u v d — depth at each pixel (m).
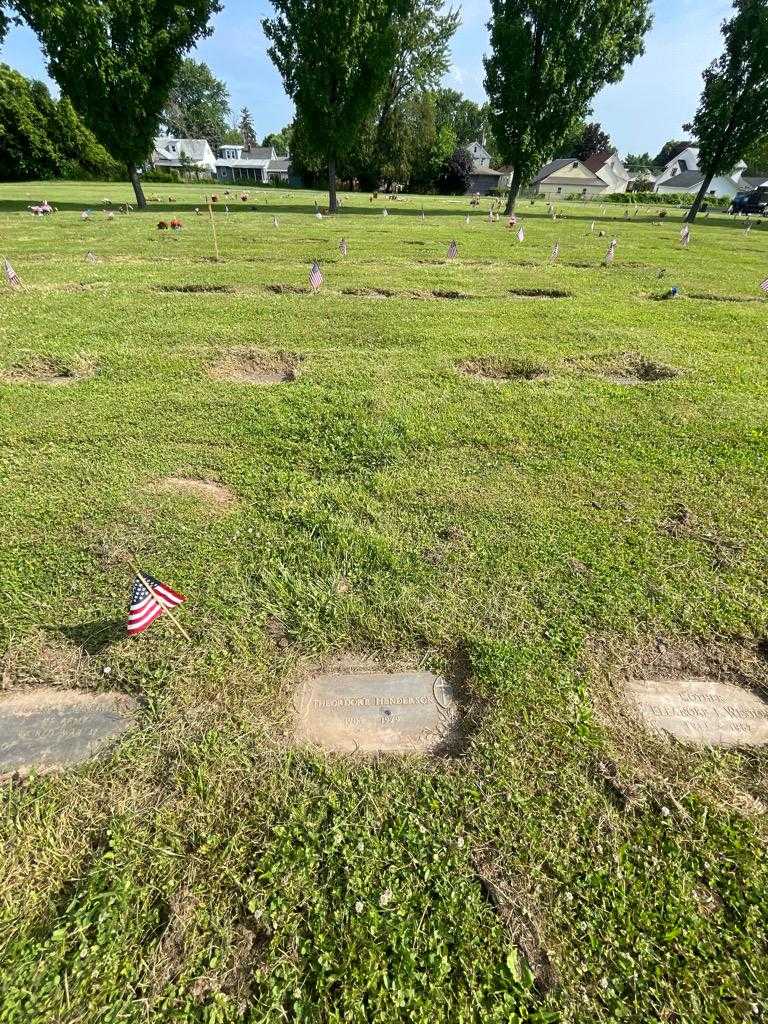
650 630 2.79
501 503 3.75
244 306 8.10
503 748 2.21
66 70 19.77
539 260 13.47
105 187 39.31
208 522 3.46
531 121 24.83
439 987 1.58
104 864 1.83
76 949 1.65
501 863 1.86
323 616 2.79
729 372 6.31
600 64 23.52
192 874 1.80
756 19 24.09
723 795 2.11
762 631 2.82
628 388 5.73
